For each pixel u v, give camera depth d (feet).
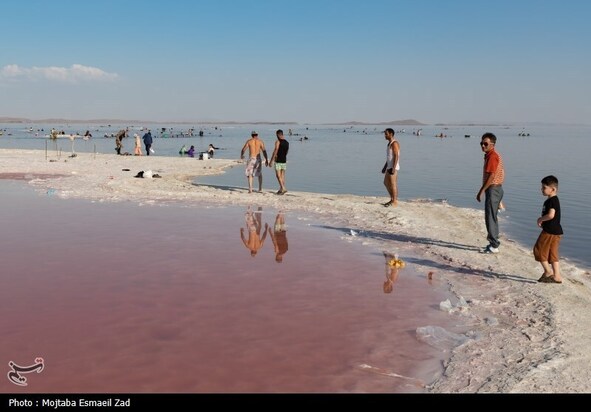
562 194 68.64
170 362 17.42
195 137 295.69
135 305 22.97
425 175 97.35
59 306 22.67
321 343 19.27
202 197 58.70
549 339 20.03
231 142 236.63
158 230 40.09
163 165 103.30
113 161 108.99
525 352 18.83
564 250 38.65
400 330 20.77
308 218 47.01
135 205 52.70
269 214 48.80
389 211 50.70
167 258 31.42
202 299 23.94
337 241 37.60
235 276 27.86
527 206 59.47
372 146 219.82
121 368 16.90
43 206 50.93
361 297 24.89
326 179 89.04
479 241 39.14
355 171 104.42
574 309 23.72
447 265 31.63
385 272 29.55
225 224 43.27
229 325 20.81
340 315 22.30
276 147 61.05
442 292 26.12
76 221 43.27
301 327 20.79
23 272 27.91
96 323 20.76
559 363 17.83
